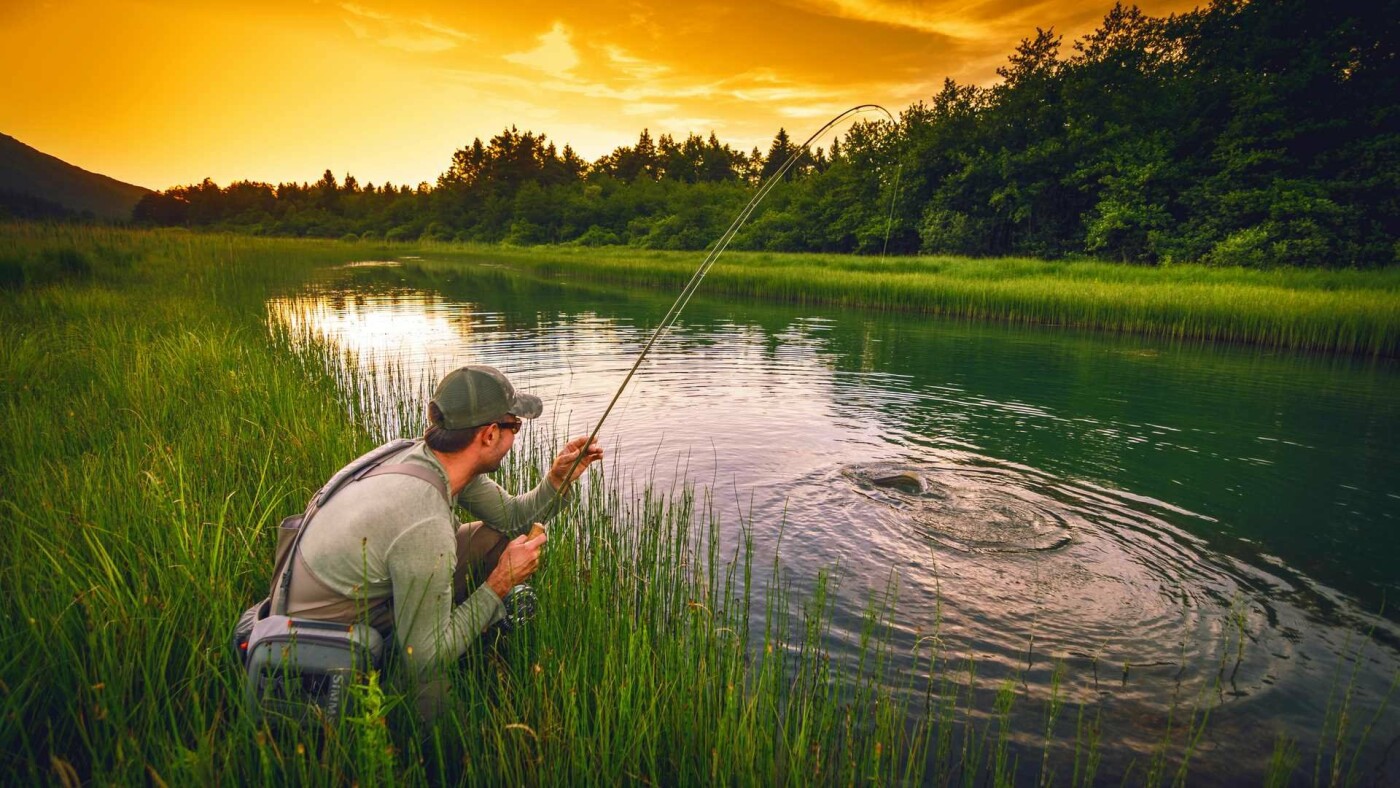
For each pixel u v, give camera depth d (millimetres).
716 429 7402
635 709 2533
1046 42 42875
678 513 4691
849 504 5363
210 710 2424
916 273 30078
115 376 6180
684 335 14961
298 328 13578
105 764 2186
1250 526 5051
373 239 106188
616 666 2758
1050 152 38688
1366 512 5312
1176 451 6820
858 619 3756
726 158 105375
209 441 4582
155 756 2119
